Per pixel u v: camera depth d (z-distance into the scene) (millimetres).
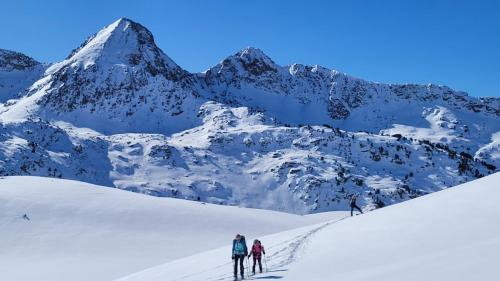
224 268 32062
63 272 51969
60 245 63219
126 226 71938
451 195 29797
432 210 27203
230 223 78750
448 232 21516
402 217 28266
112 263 56344
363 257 20625
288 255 28719
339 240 27719
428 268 14445
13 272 51875
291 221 90688
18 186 84125
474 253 15164
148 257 59812
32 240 64250
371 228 28203
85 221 72062
